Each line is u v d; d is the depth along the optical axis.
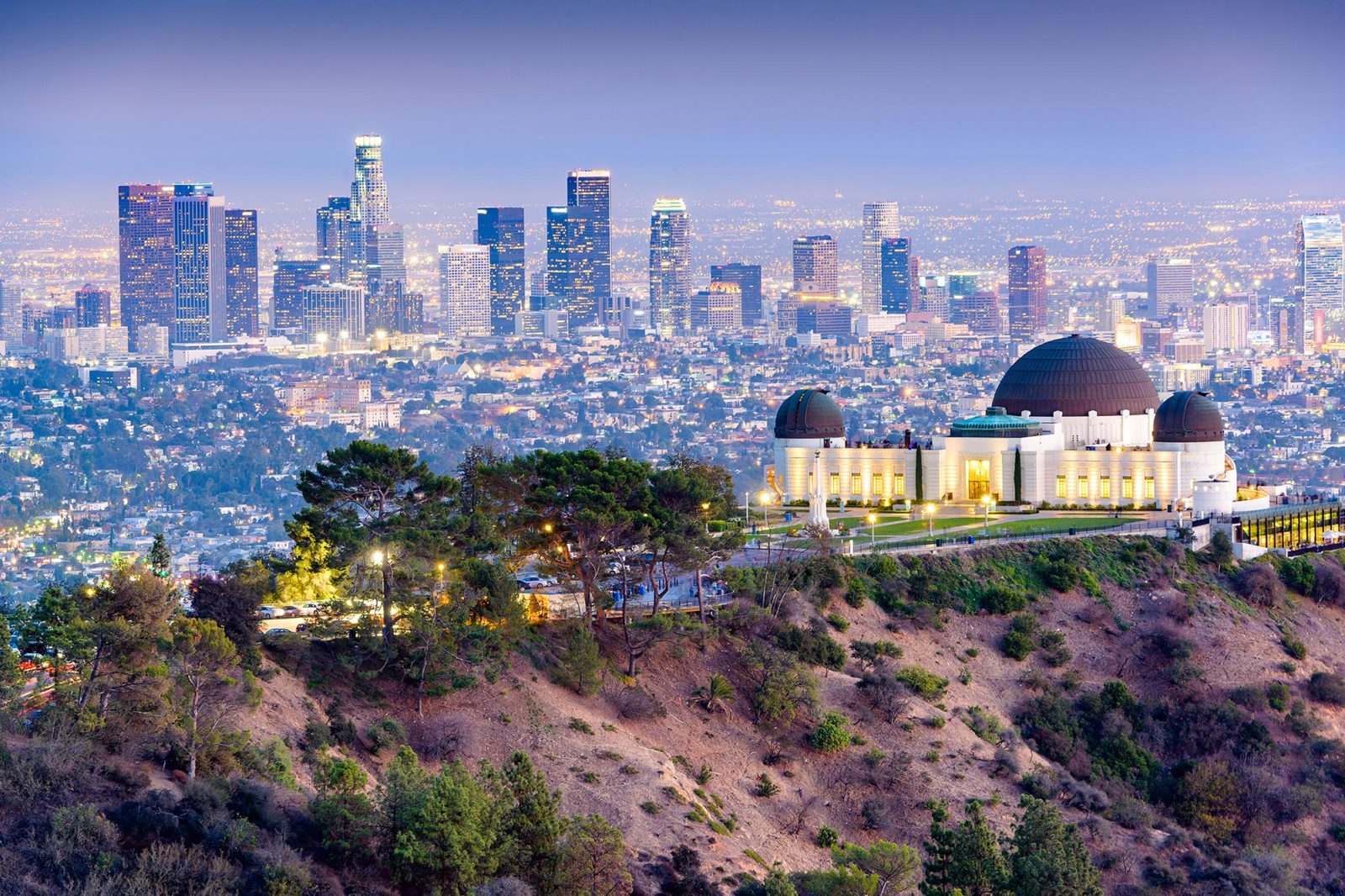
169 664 181.62
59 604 181.00
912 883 192.38
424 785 172.00
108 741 171.38
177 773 172.25
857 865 189.00
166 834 157.50
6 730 168.75
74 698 175.12
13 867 149.38
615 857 173.12
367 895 161.38
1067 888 171.62
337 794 170.00
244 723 185.88
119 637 176.75
